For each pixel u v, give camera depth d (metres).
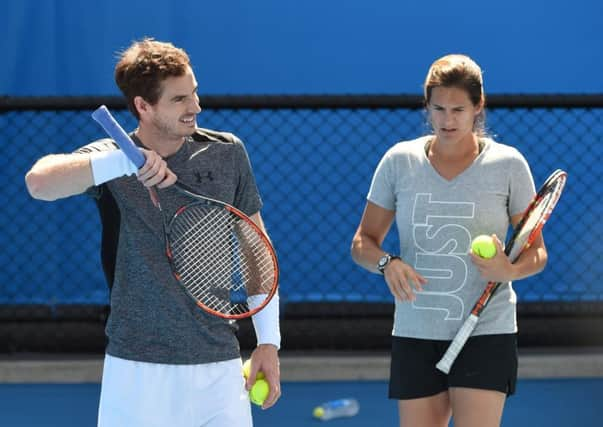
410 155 12.03
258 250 10.44
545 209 11.67
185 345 9.88
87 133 21.77
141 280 9.88
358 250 12.20
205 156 10.16
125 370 9.88
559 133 22.02
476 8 21.64
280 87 21.83
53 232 22.06
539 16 21.64
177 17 21.62
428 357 11.85
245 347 20.94
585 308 21.41
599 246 22.05
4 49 21.50
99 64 21.52
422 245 11.86
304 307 21.33
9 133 21.86
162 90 9.76
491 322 11.66
